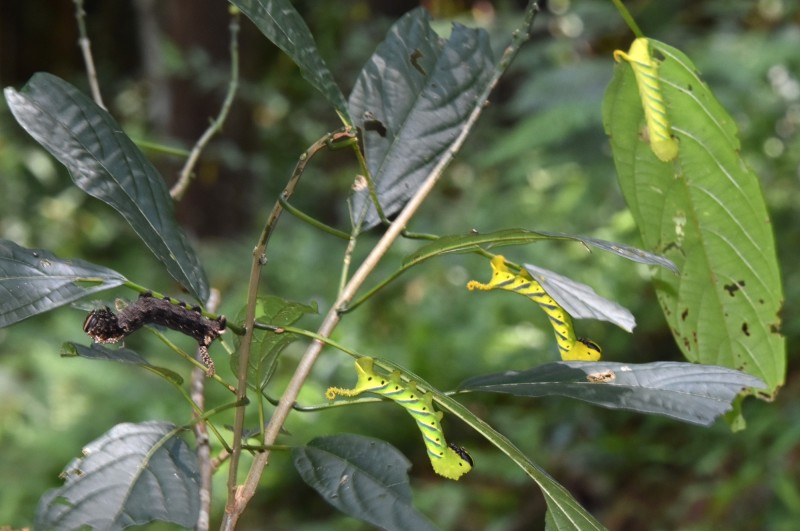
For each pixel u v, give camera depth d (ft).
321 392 19.94
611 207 22.97
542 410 21.38
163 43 27.50
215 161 29.68
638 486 18.81
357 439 5.02
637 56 6.28
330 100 5.15
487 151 26.25
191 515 4.67
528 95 21.29
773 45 21.95
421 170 6.23
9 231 34.99
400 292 25.07
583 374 5.42
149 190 5.35
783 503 16.33
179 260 5.29
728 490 16.61
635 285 21.45
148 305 4.82
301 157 4.95
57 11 50.72
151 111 31.83
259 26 5.00
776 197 22.80
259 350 5.42
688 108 6.39
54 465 20.34
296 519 19.60
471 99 6.44
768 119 23.09
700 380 5.25
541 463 19.48
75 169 5.13
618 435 20.25
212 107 29.45
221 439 5.24
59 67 52.08
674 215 6.76
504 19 25.88
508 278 5.87
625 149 6.74
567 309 4.75
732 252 6.73
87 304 5.67
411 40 6.51
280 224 31.27
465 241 5.13
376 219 6.04
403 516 4.60
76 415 21.74
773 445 16.67
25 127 5.09
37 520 4.46
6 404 22.02
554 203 23.49
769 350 6.84
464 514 18.86
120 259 35.47
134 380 21.89
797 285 20.34
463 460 5.41
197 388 6.88
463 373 21.03
